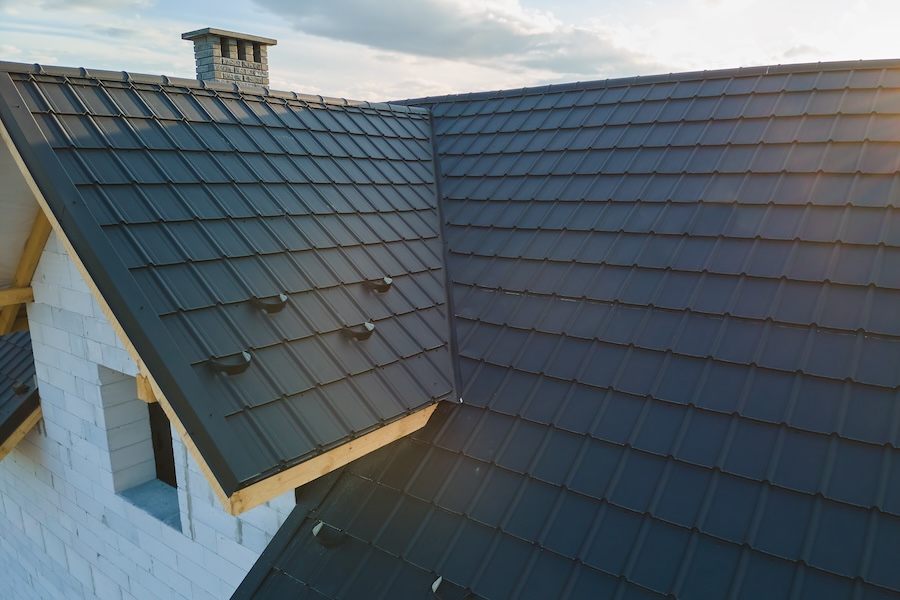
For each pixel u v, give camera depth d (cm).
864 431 471
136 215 557
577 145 898
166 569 791
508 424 587
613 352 606
